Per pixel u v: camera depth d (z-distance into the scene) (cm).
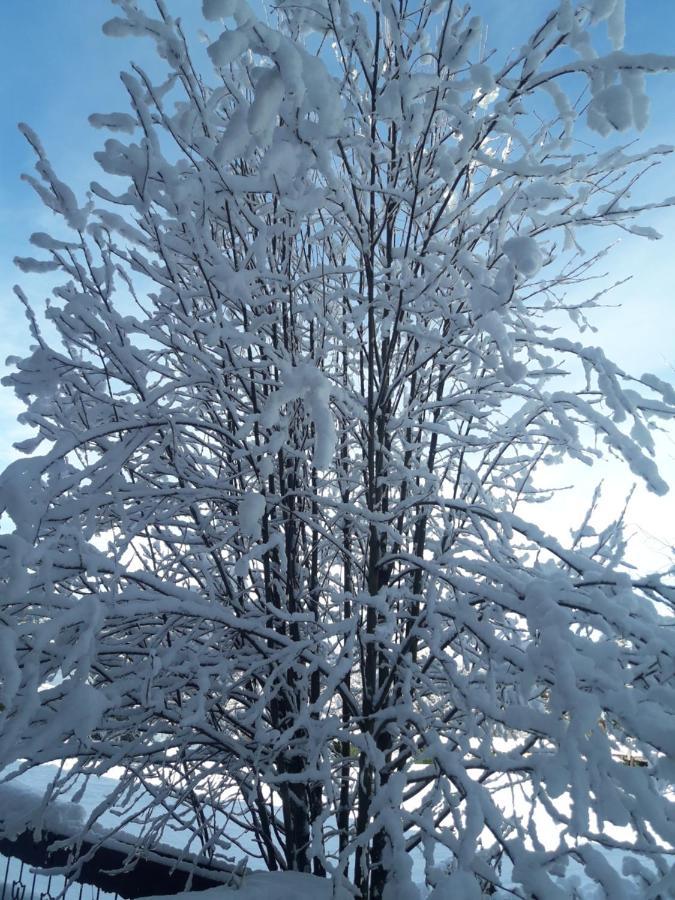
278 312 349
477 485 345
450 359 358
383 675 350
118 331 294
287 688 317
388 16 283
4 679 187
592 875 194
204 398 337
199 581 344
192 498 321
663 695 218
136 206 284
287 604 357
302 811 346
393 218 342
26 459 244
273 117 188
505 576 256
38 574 233
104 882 374
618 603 253
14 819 334
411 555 302
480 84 258
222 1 169
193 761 348
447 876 201
